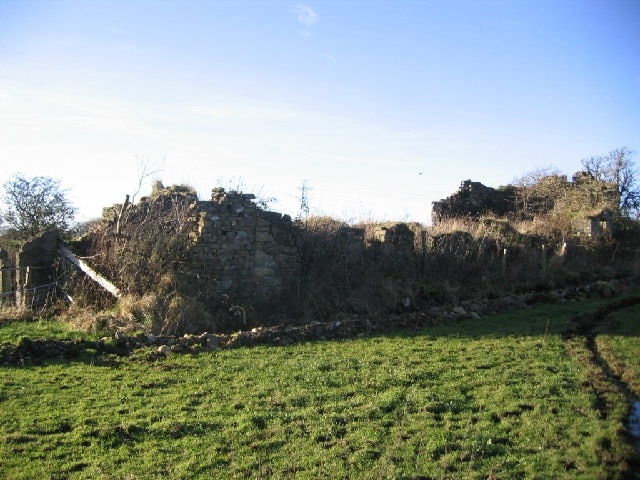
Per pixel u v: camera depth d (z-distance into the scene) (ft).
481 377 35.68
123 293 50.26
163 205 57.82
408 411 30.17
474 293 65.82
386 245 66.85
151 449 25.71
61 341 39.32
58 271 56.80
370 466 24.32
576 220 96.48
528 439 26.86
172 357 39.17
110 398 31.22
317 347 43.16
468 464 24.52
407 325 51.47
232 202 54.34
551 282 73.00
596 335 48.52
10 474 23.21
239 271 53.83
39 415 28.60
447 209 111.75
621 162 147.33
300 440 26.68
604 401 32.04
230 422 28.45
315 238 61.72
